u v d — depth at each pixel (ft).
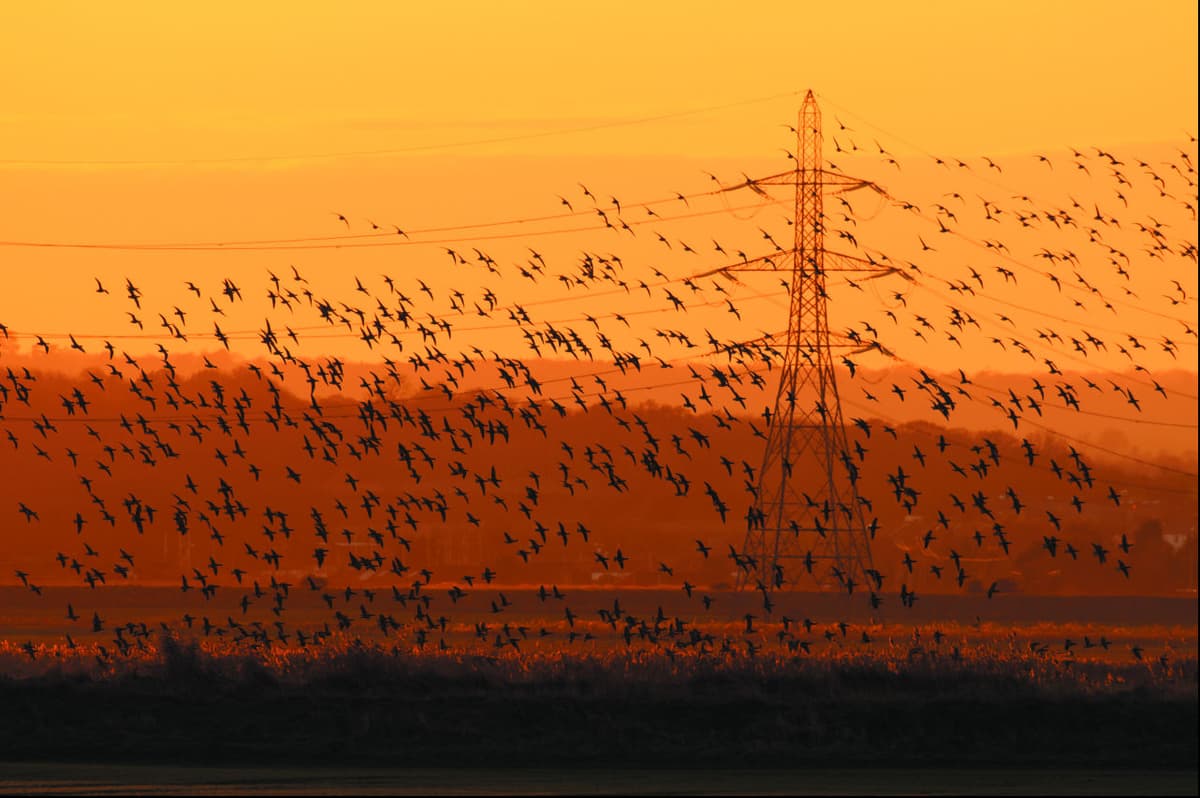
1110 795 108.88
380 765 133.39
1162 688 159.84
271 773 125.90
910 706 151.64
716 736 144.97
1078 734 143.95
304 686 166.40
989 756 136.98
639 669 175.52
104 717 152.66
